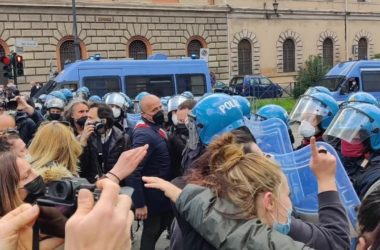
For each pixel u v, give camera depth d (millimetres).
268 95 32531
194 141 3584
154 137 5129
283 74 39875
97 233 1186
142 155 2252
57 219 1600
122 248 1215
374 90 22516
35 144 3941
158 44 32906
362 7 44750
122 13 31328
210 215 1989
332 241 2225
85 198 1259
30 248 1604
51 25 28781
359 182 3594
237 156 2145
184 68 19094
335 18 43000
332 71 23484
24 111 7629
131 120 8883
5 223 1479
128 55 31766
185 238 2107
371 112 3689
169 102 7004
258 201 2031
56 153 3871
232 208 2004
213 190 2076
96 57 18375
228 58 36500
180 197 2107
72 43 29672
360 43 45188
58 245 1646
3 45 27359
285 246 1869
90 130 5406
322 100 4812
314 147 2496
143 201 4945
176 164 5289
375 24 45844
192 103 5582
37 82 26750
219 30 35844
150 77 18391
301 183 3090
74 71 17344
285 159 3135
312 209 2998
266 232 1922
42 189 1992
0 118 4758
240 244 1908
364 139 3666
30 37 28109
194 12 34406
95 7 30172
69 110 6551
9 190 2006
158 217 5230
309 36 41469
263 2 38406
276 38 39406
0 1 27047
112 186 1273
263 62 38812
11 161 2037
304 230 2201
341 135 3742
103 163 5406
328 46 43000
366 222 1883
